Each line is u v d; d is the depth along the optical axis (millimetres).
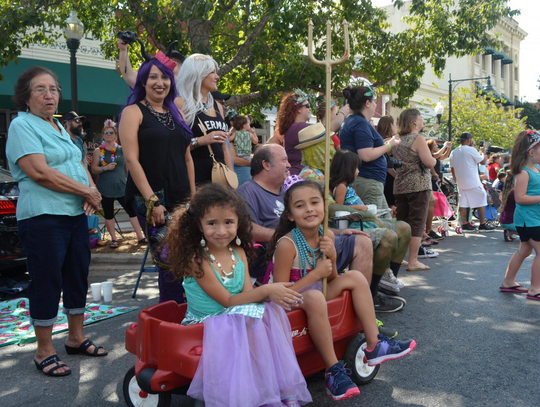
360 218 4070
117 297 5613
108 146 7973
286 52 9812
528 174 5141
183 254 2752
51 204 3547
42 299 3521
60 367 3502
